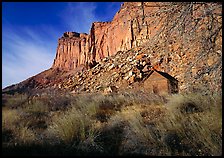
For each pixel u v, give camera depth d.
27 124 6.47
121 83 38.56
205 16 4.02
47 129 6.13
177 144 5.00
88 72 54.16
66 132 5.38
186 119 6.15
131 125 6.05
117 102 10.15
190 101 7.44
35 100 10.94
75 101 10.77
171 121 5.97
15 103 10.37
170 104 7.82
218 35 4.03
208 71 4.12
